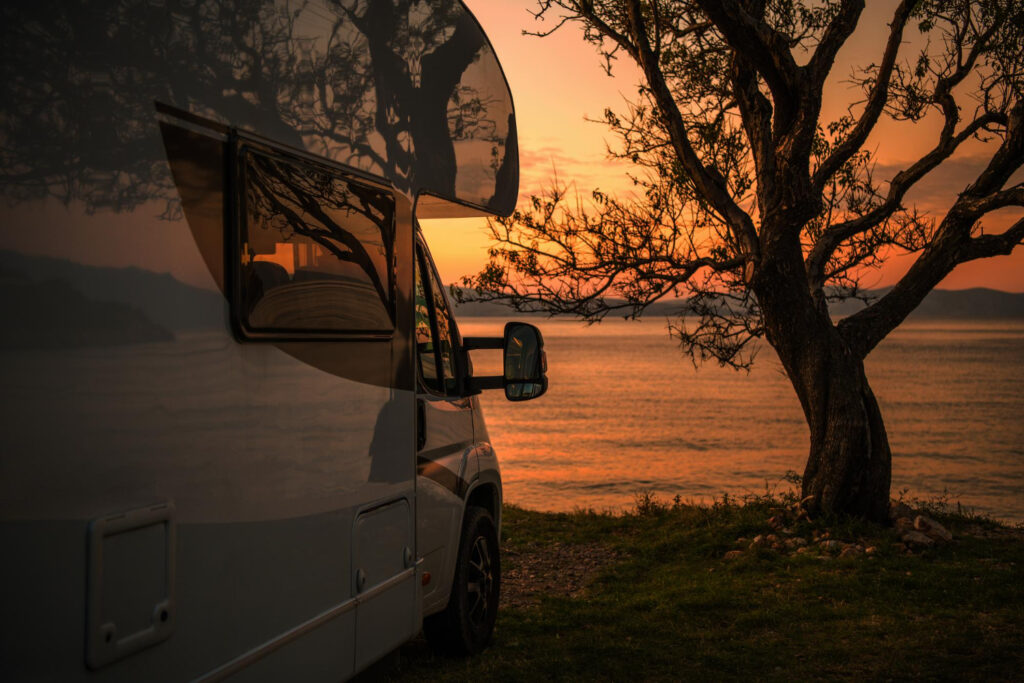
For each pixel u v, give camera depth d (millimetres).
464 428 4816
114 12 2090
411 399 3725
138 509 2105
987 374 107938
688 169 9531
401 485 3625
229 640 2457
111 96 2070
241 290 2523
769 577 7582
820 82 8594
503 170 4754
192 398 2314
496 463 5254
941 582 7059
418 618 3816
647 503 11781
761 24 8398
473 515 4914
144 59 2184
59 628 1871
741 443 45406
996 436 46781
